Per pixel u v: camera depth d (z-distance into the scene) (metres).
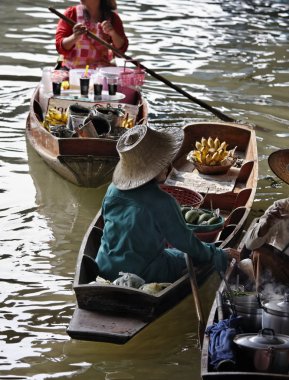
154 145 9.20
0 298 9.98
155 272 9.29
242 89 19.08
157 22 26.44
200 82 19.53
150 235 9.15
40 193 13.09
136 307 8.65
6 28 24.45
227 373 7.06
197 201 11.57
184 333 9.43
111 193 9.36
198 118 16.91
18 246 11.31
